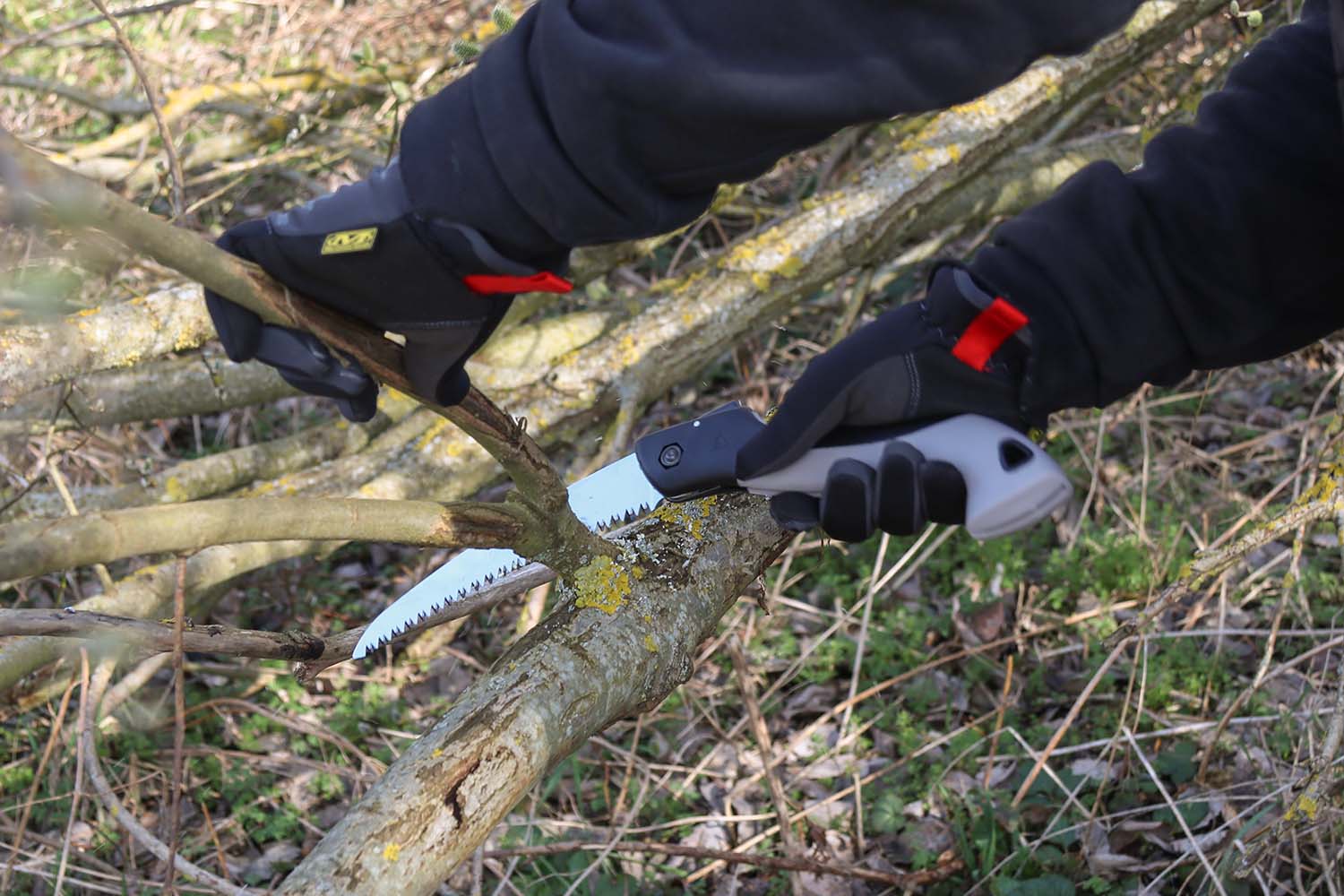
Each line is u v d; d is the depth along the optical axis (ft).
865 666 11.06
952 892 8.70
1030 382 4.57
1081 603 11.30
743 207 13.99
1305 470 9.82
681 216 3.88
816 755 10.22
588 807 9.90
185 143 15.67
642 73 3.44
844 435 4.79
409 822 4.43
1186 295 4.45
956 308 4.47
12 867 8.16
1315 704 8.51
